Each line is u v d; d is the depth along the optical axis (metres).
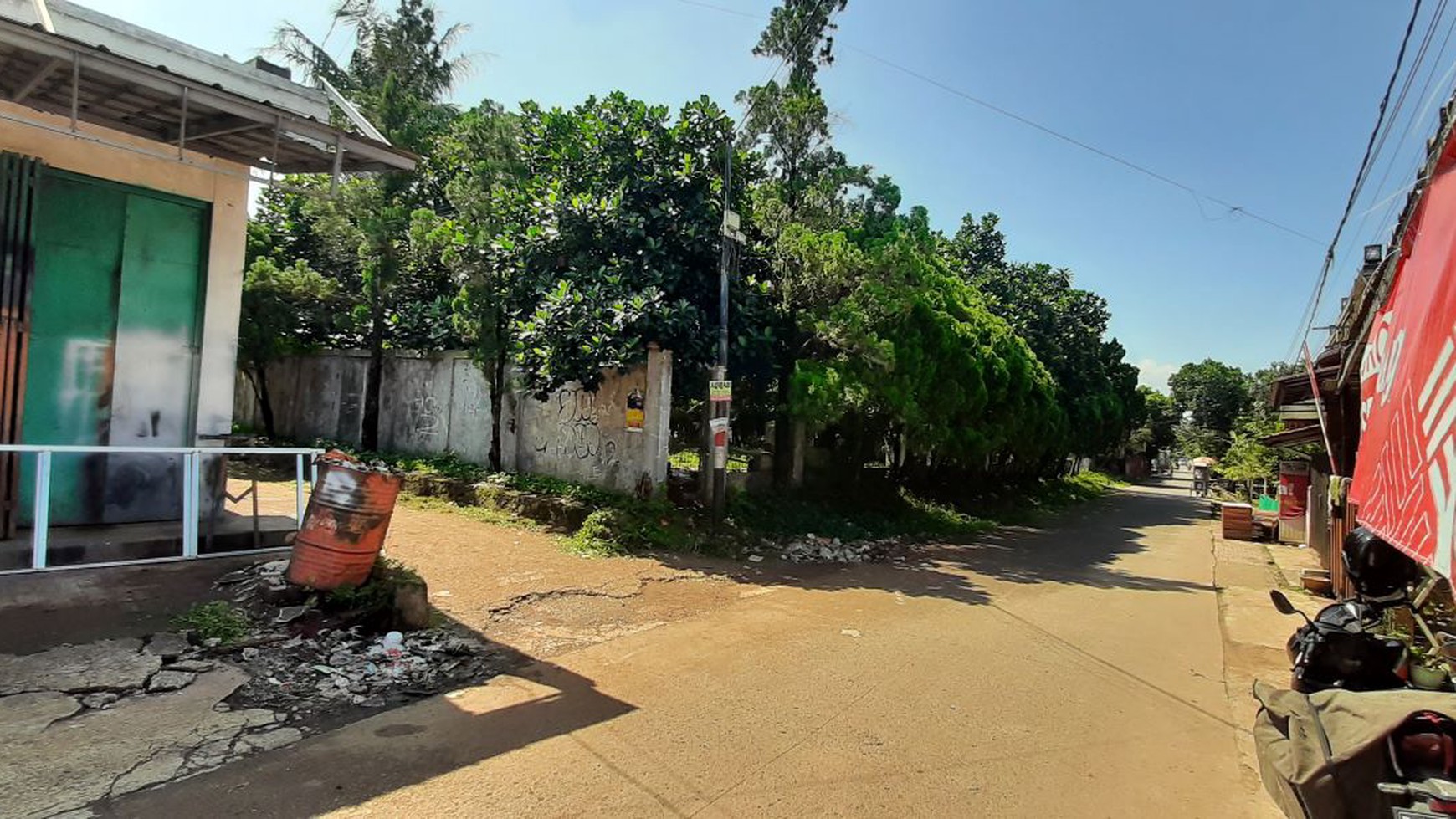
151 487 7.01
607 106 12.84
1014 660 6.59
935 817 3.77
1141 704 5.70
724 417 11.41
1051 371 28.53
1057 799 4.05
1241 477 31.52
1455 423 3.48
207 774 3.72
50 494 6.46
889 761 4.37
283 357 18.83
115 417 6.83
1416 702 3.16
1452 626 6.29
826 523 13.36
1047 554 14.03
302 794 3.61
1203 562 14.19
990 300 23.88
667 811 3.66
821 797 3.89
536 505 11.41
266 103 5.77
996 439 18.70
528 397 13.77
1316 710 3.38
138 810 3.37
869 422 16.25
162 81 5.30
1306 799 3.04
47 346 6.48
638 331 11.41
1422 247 4.52
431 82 18.56
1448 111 4.35
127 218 6.86
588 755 4.21
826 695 5.39
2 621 4.86
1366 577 5.23
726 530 11.49
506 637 6.28
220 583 5.88
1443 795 2.70
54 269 6.49
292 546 6.34
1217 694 6.09
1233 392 59.81
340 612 5.68
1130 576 11.89
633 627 6.87
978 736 4.83
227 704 4.46
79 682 4.39
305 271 16.31
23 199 6.01
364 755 4.05
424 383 15.80
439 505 12.25
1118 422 37.97
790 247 13.01
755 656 6.25
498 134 13.95
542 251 12.73
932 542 14.47
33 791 3.41
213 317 7.30
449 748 4.20
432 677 5.25
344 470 5.72
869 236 14.75
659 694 5.24
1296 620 9.12
